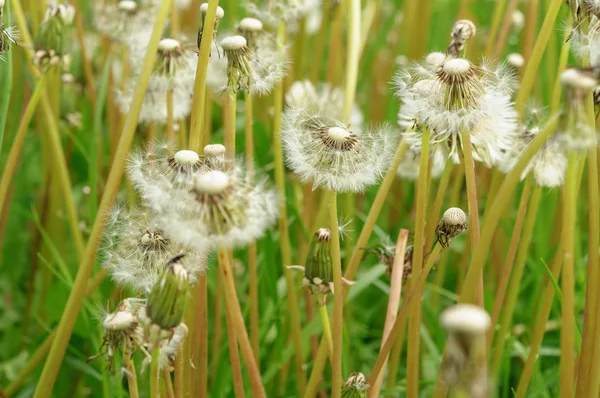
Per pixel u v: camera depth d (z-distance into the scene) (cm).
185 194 42
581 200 75
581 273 63
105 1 74
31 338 70
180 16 78
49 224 69
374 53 90
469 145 45
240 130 70
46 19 52
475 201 45
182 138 58
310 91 65
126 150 47
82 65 77
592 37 45
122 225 48
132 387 45
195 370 54
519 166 41
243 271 69
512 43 84
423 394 60
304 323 67
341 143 46
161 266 46
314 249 47
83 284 48
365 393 47
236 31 56
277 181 56
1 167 73
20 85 74
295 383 64
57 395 63
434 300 66
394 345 55
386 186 49
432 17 97
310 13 77
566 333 44
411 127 48
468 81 45
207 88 56
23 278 79
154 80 54
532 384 59
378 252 53
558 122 39
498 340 56
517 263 55
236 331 45
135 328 44
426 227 54
